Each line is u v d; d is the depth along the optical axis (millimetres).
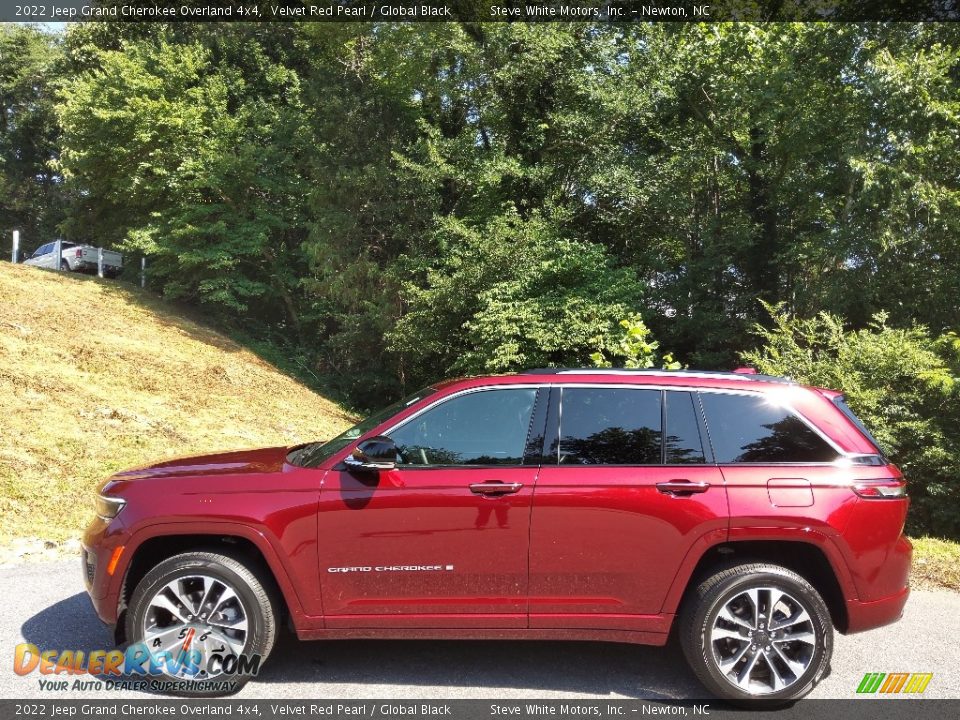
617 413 3852
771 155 19312
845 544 3604
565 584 3646
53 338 14438
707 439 3789
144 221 22875
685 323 18500
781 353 11891
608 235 20531
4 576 5586
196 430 11875
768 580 3574
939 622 4852
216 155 21141
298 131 21875
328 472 3748
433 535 3637
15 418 9992
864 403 9828
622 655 4258
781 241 18406
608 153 19375
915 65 13180
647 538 3625
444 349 18094
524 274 16438
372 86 21031
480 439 3822
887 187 13516
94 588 3703
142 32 26359
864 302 15117
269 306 23953
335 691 3699
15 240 23375
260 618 3637
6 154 37812
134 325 17719
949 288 13578
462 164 19141
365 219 20297
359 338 19859
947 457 9539
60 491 8062
